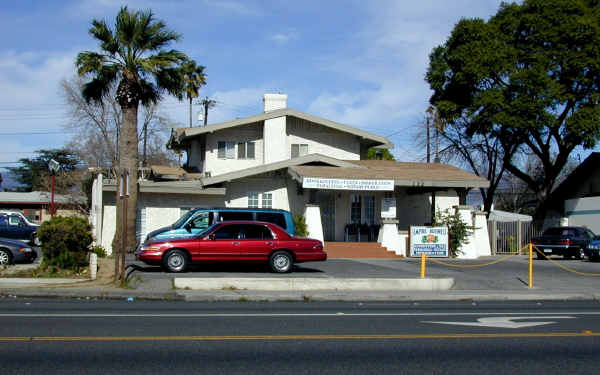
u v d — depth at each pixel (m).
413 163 33.16
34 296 13.88
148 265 19.42
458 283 17.73
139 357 7.52
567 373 7.18
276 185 28.80
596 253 27.28
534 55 34.00
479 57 34.38
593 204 34.66
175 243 17.52
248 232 18.14
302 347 8.33
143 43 23.88
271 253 18.19
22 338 8.56
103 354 7.65
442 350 8.31
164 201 27.41
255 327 9.86
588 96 34.66
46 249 17.08
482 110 35.28
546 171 38.22
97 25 23.72
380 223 28.70
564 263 26.45
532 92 33.56
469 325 10.51
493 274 20.53
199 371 6.90
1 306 12.04
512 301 15.49
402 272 19.70
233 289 15.26
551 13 33.94
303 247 18.45
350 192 29.80
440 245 27.06
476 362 7.64
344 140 32.78
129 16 23.59
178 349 8.02
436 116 43.59
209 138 31.03
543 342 9.01
